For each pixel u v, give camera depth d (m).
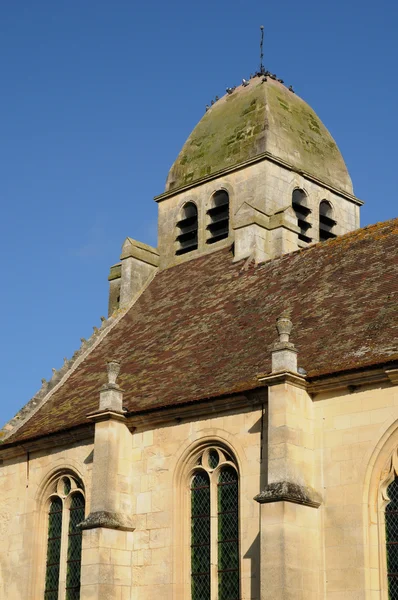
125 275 47.03
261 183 45.72
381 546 28.34
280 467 29.05
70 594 35.84
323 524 29.23
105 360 42.06
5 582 37.94
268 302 38.41
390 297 33.31
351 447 29.41
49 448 38.00
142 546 33.53
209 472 32.88
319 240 47.53
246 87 50.44
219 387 33.06
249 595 30.14
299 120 49.44
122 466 34.41
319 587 28.70
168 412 33.75
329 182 48.72
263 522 28.52
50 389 42.09
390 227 38.38
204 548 32.44
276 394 29.84
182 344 38.97
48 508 38.03
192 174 49.09
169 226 49.09
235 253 44.03
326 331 33.31
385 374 28.95
